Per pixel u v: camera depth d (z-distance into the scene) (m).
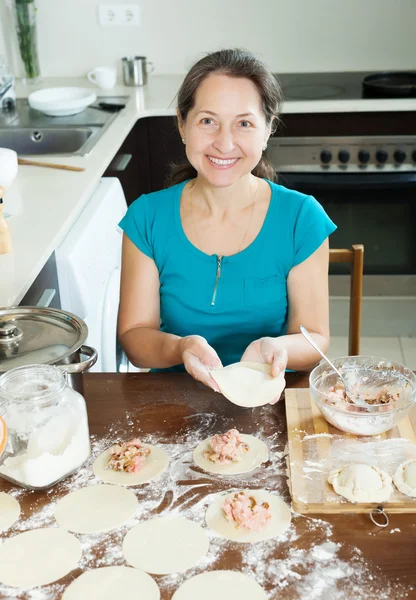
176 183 1.66
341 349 3.08
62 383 1.04
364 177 3.12
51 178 2.25
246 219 1.55
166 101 3.10
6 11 3.40
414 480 1.02
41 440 1.04
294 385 1.30
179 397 1.27
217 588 0.88
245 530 0.97
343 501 1.00
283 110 2.99
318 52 3.47
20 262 1.65
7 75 3.02
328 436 1.14
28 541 0.97
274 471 1.08
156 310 1.63
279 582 0.89
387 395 1.22
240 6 3.39
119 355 2.47
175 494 1.04
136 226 1.59
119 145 2.60
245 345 1.60
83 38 3.51
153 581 0.90
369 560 0.92
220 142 1.39
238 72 1.37
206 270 1.56
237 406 1.24
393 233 3.25
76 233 2.09
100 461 1.12
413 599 0.86
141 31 3.48
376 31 3.41
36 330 1.18
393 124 3.05
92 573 0.91
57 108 2.93
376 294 3.42
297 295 1.57
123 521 0.99
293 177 3.14
